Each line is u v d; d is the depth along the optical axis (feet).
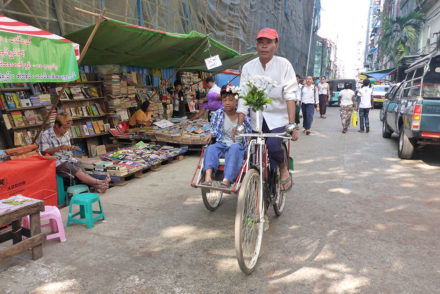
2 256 9.01
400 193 15.88
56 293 8.38
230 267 9.53
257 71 11.44
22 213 9.52
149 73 33.91
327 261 9.78
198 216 13.47
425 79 25.09
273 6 71.61
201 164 11.28
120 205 14.71
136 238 11.47
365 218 12.96
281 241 11.14
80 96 24.48
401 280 8.75
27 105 19.92
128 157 19.94
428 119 20.17
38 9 19.35
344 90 35.88
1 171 12.10
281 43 79.61
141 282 8.82
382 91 79.41
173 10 34.24
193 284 8.71
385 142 30.42
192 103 40.32
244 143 11.68
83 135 24.25
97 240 11.33
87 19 22.95
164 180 18.62
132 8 27.84
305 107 35.04
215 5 44.68
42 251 10.31
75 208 14.57
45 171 13.74
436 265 9.46
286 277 8.99
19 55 10.27
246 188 8.89
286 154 12.60
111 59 24.84
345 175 19.16
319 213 13.57
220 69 38.17
